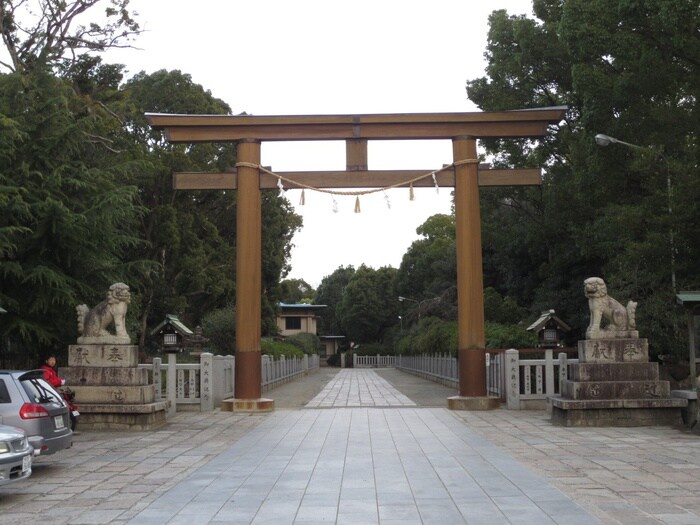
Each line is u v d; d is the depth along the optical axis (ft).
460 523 25.34
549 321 69.15
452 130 70.59
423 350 154.20
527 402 67.82
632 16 73.61
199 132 70.49
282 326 278.46
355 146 71.00
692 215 68.69
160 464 38.91
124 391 54.95
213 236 132.05
